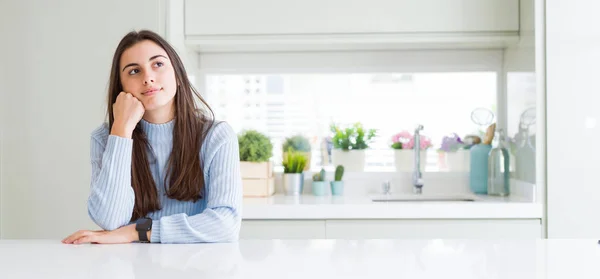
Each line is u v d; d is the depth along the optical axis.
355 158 3.07
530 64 2.57
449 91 3.10
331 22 2.69
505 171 2.82
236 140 1.59
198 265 1.04
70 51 2.53
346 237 2.44
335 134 3.08
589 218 2.45
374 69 3.08
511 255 1.12
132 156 1.55
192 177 1.53
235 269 0.99
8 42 2.54
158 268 1.01
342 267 1.01
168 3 2.52
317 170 3.10
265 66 3.10
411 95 3.10
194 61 3.00
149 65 1.49
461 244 1.26
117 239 1.37
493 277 0.93
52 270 1.00
